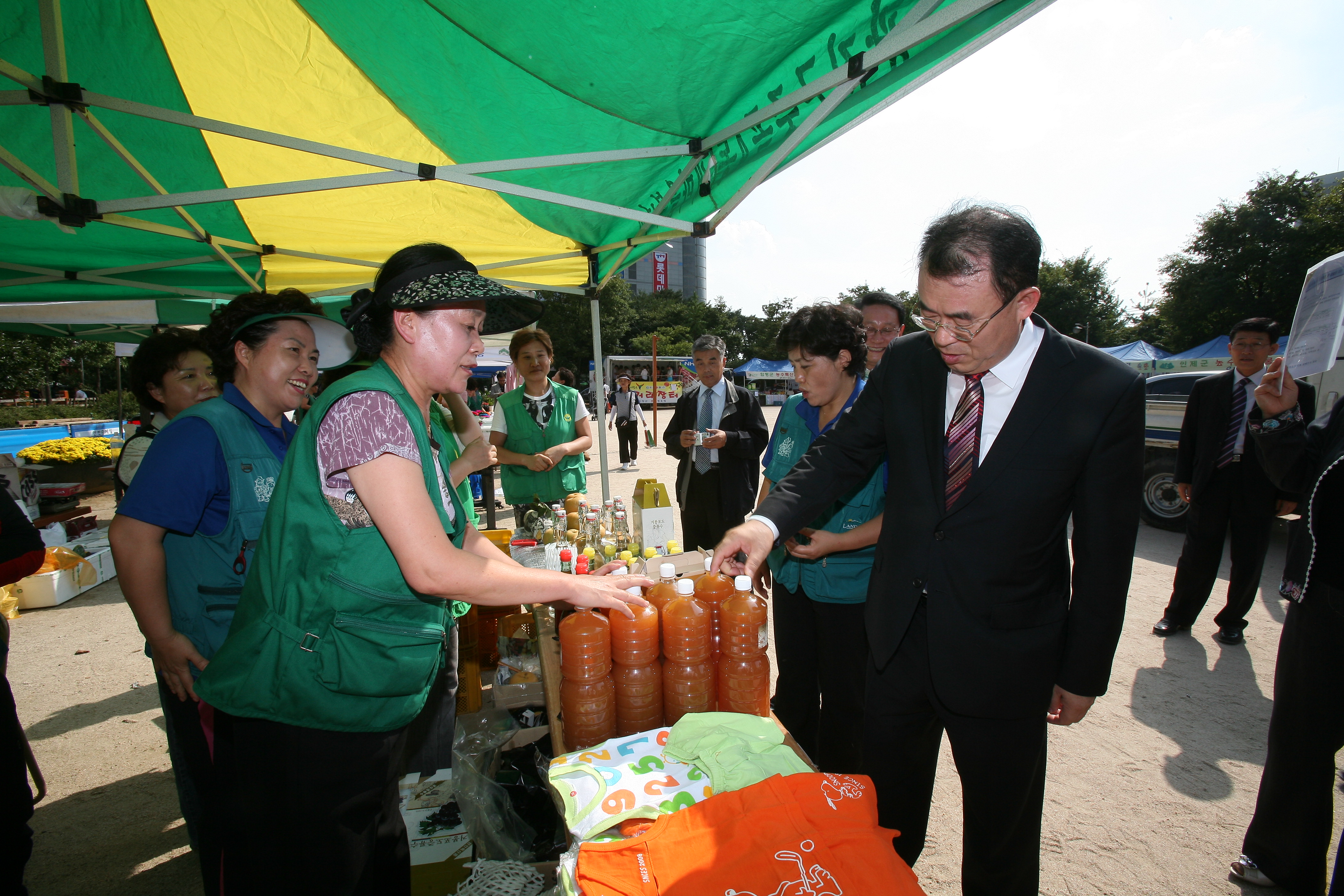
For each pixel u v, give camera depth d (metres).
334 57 2.35
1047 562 1.41
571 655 1.54
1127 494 1.30
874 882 0.92
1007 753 1.46
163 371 2.35
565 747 1.57
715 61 1.96
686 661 1.57
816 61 1.88
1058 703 1.48
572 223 3.50
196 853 2.21
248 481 1.58
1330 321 1.52
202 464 1.51
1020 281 1.19
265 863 1.24
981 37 1.51
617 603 1.39
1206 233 24.17
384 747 1.27
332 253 4.06
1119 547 1.31
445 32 2.10
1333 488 1.62
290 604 1.15
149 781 2.62
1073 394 1.31
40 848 2.23
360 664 1.15
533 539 3.22
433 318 1.19
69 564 4.80
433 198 3.22
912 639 1.56
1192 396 3.83
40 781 2.14
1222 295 23.25
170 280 4.25
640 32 1.86
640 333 54.16
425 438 1.18
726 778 1.16
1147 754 2.67
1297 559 1.77
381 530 1.11
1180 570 3.79
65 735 2.95
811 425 2.41
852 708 2.14
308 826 1.21
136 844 2.26
